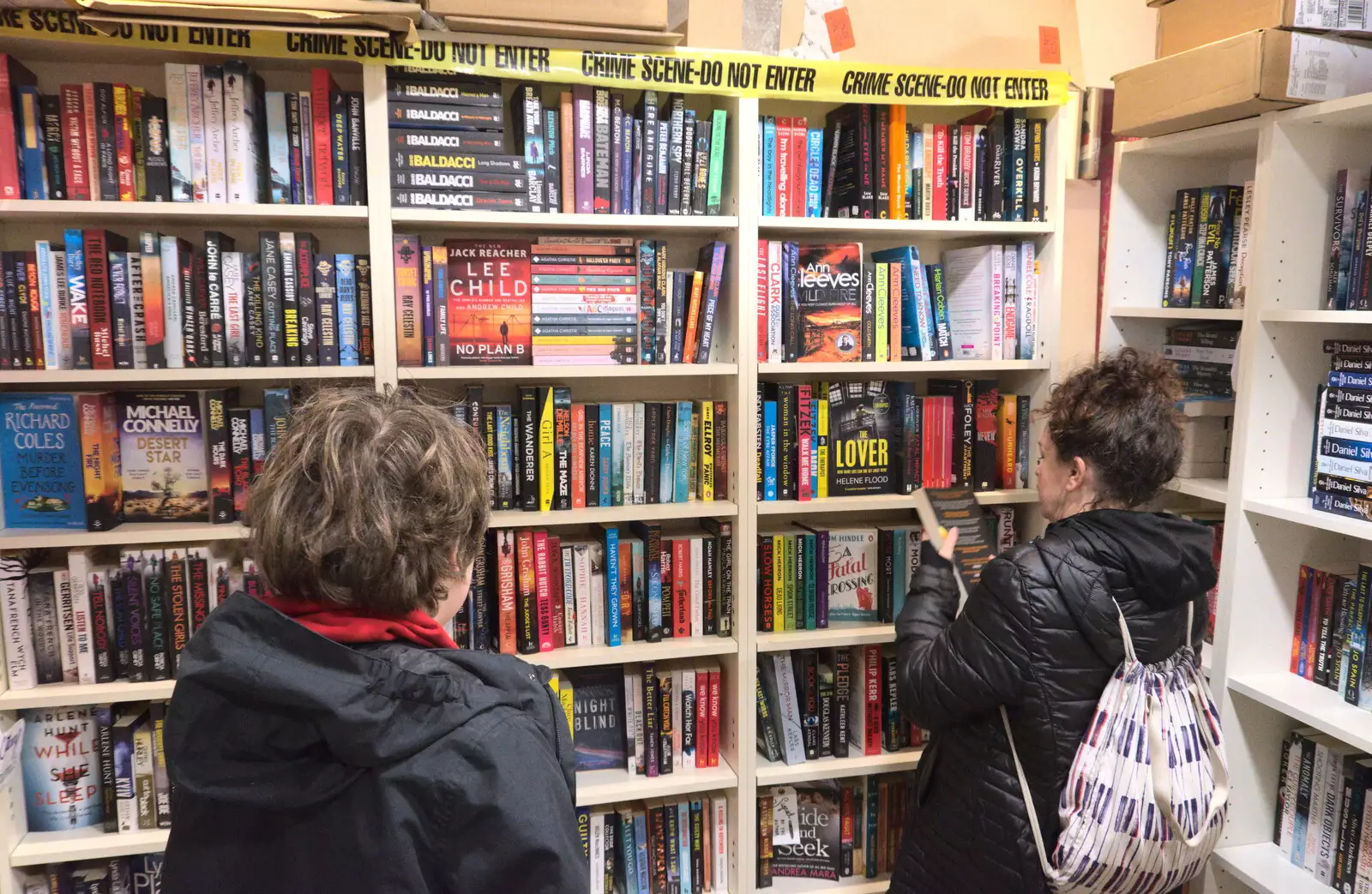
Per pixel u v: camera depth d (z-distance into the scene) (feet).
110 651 6.07
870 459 7.15
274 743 2.44
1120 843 4.59
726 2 6.42
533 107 6.16
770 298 6.76
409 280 6.10
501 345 6.35
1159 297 7.23
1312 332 6.03
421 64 5.78
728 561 6.93
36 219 6.04
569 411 6.55
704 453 6.90
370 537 2.57
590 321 6.51
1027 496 7.24
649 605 6.82
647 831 7.07
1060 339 7.77
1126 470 4.84
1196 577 4.65
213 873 2.60
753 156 6.47
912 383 7.11
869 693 7.30
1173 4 6.33
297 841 2.55
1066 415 5.07
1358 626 5.77
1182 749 4.72
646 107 6.33
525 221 6.15
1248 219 6.36
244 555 6.12
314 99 5.87
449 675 2.61
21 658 5.94
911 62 6.81
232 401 6.23
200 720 2.44
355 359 6.13
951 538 5.98
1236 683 6.21
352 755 2.43
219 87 5.72
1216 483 6.70
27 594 5.95
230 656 2.38
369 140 5.87
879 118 6.73
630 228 6.61
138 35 5.41
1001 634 4.73
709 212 6.62
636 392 7.44
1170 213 7.12
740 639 6.83
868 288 6.99
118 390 6.36
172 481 6.13
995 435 7.37
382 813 2.47
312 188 5.98
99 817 6.25
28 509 5.90
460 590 3.08
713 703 7.09
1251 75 5.40
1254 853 6.38
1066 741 4.72
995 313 7.23
